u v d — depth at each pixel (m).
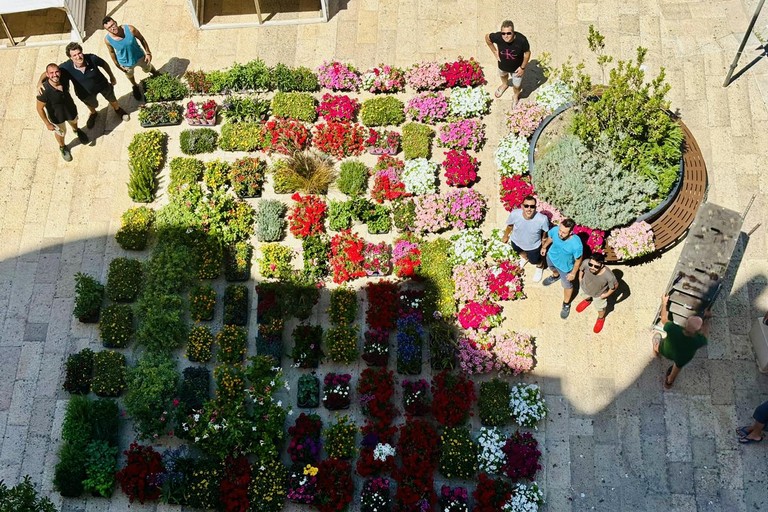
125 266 13.07
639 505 11.63
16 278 13.27
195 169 13.72
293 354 12.42
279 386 12.07
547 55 14.26
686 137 13.30
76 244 13.49
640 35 14.66
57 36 15.15
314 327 12.60
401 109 14.00
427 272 12.83
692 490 11.68
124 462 12.07
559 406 12.23
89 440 11.94
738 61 14.14
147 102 14.43
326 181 13.45
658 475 11.77
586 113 12.93
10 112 14.55
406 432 11.79
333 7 15.18
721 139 13.72
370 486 11.59
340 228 13.27
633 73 12.41
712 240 11.99
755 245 12.97
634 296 12.80
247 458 12.04
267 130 13.91
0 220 13.69
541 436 12.06
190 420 11.92
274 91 14.47
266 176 13.76
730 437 11.91
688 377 12.26
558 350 12.55
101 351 12.69
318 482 11.55
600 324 12.48
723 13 14.74
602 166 12.79
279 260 12.98
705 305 11.95
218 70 14.66
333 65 14.34
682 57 14.43
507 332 12.59
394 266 13.02
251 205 13.59
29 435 12.26
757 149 13.62
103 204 13.76
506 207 13.35
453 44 14.76
